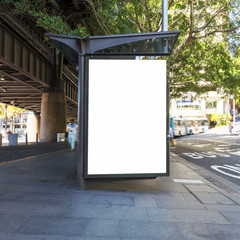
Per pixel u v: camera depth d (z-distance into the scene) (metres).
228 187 6.26
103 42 5.22
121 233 3.07
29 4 12.16
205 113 77.19
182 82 18.72
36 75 24.47
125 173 5.18
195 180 6.62
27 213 3.71
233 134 39.31
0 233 3.00
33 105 50.62
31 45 23.05
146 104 5.20
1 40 17.09
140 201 4.48
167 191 5.32
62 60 30.81
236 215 3.80
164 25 9.22
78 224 3.32
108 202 4.36
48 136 29.70
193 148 18.70
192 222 3.49
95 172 5.15
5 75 24.77
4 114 68.50
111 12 12.52
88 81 5.11
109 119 5.17
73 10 22.45
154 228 3.25
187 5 13.82
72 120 13.60
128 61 5.16
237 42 14.49
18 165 8.44
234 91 15.66
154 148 5.22
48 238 2.89
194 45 15.34
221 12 13.16
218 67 14.86
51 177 6.42
